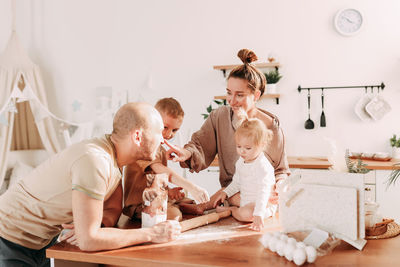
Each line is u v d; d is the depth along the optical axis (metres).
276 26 3.50
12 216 1.18
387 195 2.74
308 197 1.07
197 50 3.71
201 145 1.69
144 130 1.08
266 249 1.00
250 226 1.22
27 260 1.23
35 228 1.19
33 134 3.97
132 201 1.32
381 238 1.07
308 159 3.20
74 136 3.74
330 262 0.90
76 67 4.04
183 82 3.75
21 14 4.13
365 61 3.31
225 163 1.67
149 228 1.07
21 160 3.79
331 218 1.04
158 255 0.96
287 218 1.10
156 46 3.81
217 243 1.05
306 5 3.42
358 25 3.30
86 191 0.97
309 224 1.07
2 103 3.48
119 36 3.91
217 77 3.67
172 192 1.43
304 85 3.44
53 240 1.45
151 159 1.15
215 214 1.28
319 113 3.42
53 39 4.08
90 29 3.98
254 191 1.32
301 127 3.47
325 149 3.41
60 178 1.07
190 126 3.75
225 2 3.61
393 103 3.26
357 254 0.96
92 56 3.99
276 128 1.58
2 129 3.40
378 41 3.28
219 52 3.65
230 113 1.64
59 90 4.09
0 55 3.94
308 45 3.43
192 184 1.28
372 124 3.30
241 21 3.58
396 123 3.25
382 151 3.29
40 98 3.77
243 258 0.93
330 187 1.04
